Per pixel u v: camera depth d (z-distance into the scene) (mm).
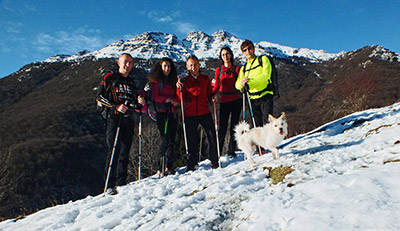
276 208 2188
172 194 3545
